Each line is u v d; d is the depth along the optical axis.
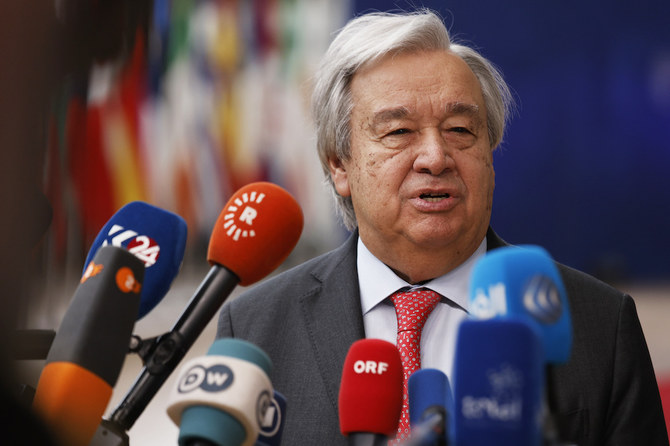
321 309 3.27
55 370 1.36
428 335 3.11
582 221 19.62
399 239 3.14
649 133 19.61
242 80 15.72
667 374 11.55
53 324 1.44
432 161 3.03
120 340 1.44
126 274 1.50
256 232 2.10
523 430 1.12
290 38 16.14
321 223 16.55
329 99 3.37
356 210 3.31
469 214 3.11
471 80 3.20
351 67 3.24
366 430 1.83
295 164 16.25
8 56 0.74
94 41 0.77
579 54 19.36
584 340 3.06
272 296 3.43
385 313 3.23
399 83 3.13
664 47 19.47
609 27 19.33
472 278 1.48
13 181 0.78
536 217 19.58
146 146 13.27
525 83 19.34
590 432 2.90
